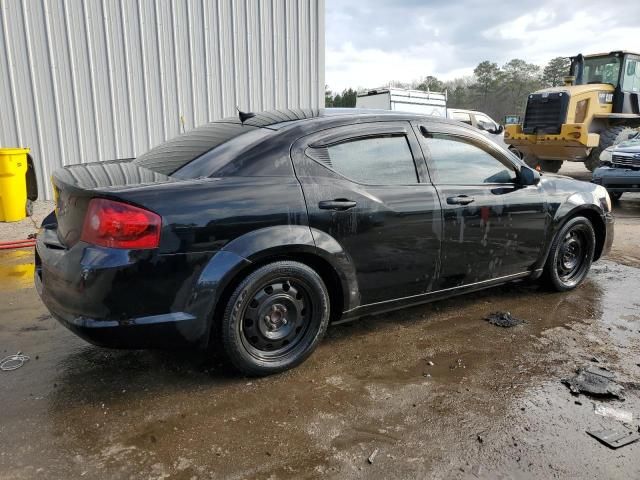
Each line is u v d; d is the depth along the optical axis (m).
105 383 2.93
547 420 2.63
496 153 3.96
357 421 2.60
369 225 3.19
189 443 2.40
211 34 9.46
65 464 2.24
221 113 9.82
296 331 3.10
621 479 2.20
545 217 4.18
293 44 10.16
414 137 3.54
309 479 2.18
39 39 8.47
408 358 3.29
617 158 9.50
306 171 3.06
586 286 4.81
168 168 3.03
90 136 9.03
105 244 2.51
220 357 3.24
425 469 2.25
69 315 2.60
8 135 8.58
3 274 5.02
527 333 3.71
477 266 3.82
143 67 9.13
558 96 12.95
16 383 2.92
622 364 3.25
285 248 2.88
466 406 2.75
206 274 2.68
